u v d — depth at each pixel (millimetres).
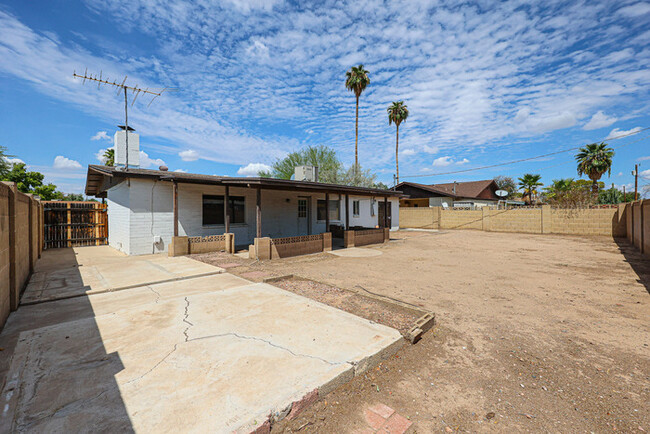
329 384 2510
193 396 2279
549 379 2779
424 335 3707
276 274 6812
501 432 2104
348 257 9617
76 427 1937
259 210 8711
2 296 3676
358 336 3400
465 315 4410
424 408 2363
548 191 34094
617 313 4484
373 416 2252
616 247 11852
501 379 2781
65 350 3020
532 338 3641
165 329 3570
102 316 3998
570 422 2209
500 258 9469
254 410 2109
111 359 2846
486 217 20375
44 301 4680
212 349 3061
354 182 24969
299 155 29484
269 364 2764
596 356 3197
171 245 9102
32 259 6633
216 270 6996
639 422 2195
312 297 4988
